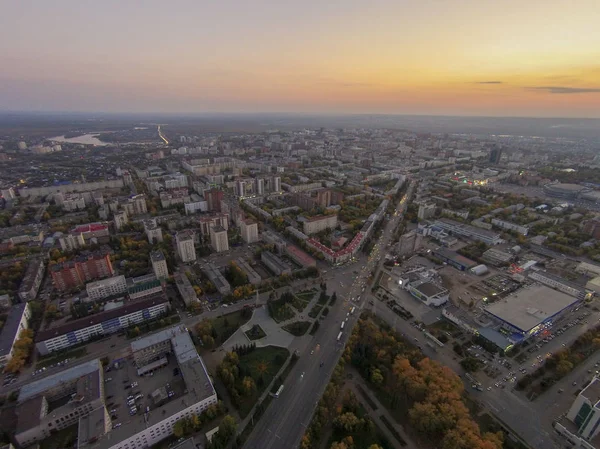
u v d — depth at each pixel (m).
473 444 189.12
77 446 190.75
